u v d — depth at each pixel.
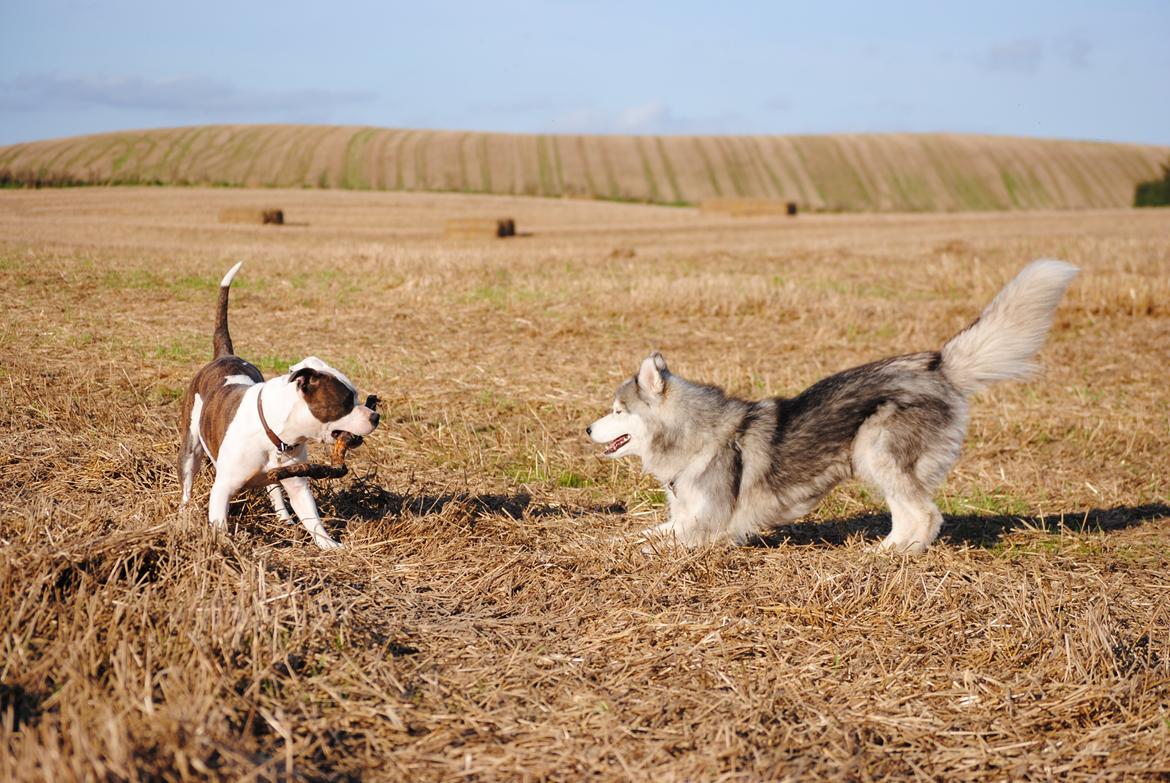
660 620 4.70
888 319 14.54
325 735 3.49
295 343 11.44
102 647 3.74
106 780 2.89
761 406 6.28
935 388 6.15
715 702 3.90
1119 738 3.80
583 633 4.59
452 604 4.88
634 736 3.63
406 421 8.56
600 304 14.86
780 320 14.45
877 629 4.70
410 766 3.38
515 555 5.51
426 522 5.96
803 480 6.20
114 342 10.71
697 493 6.14
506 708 3.80
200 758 3.11
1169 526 6.94
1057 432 9.10
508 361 11.07
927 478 6.14
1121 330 13.91
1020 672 4.31
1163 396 10.30
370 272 17.78
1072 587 5.59
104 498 5.92
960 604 5.03
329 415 5.20
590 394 9.70
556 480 7.47
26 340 10.54
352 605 4.52
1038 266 6.12
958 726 3.87
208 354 10.45
